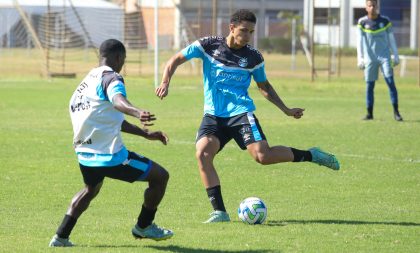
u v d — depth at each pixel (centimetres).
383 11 14950
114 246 1958
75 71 10550
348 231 2155
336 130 4622
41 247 1930
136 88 7925
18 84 8356
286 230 2161
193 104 6312
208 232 2130
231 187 2888
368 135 4400
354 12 14725
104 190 2784
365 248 1958
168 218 2334
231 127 2334
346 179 3067
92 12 13288
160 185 1916
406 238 2077
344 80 9312
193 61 11531
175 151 3797
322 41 14375
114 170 1873
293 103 6481
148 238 1977
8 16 14612
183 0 16912
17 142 4053
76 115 1877
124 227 2191
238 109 2334
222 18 14962
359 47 5053
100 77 1848
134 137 4334
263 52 16212
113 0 16000
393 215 2394
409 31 14600
